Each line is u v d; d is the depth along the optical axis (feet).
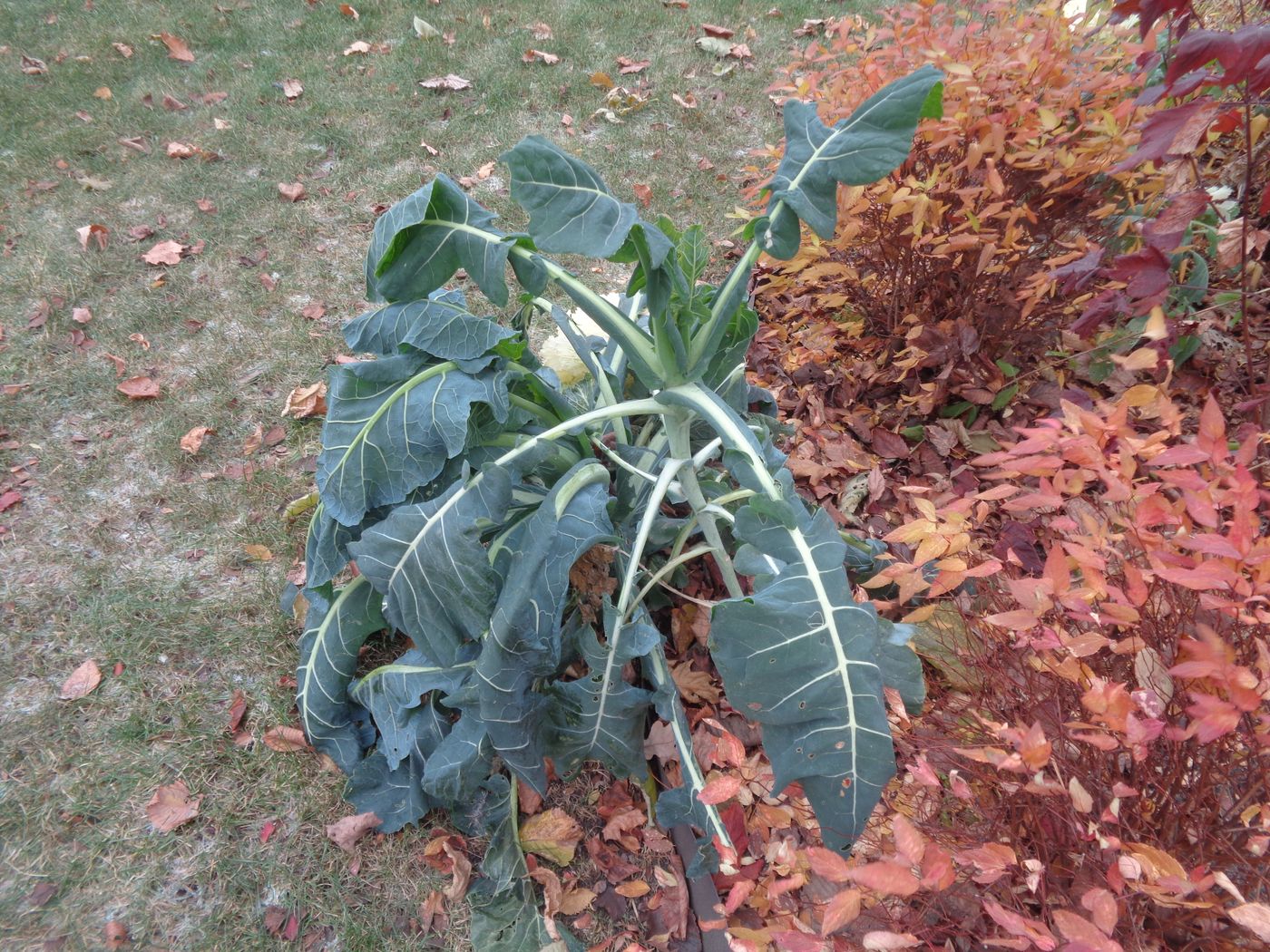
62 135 14.88
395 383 6.87
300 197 13.75
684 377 6.07
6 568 8.78
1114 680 4.99
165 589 8.64
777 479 5.59
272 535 9.18
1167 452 4.08
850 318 10.50
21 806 7.04
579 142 15.02
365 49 17.22
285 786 7.20
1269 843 4.17
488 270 6.21
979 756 4.24
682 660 7.94
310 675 7.16
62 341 11.23
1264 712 4.15
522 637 5.79
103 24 17.99
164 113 15.53
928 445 9.75
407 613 6.11
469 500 5.96
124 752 7.39
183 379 10.83
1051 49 8.22
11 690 7.81
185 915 6.47
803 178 5.49
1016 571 6.37
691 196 13.87
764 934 4.57
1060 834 4.86
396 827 6.75
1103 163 7.84
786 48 17.54
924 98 5.01
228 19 18.31
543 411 7.38
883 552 7.80
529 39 17.70
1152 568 4.46
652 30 18.06
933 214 7.96
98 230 12.69
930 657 6.67
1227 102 4.53
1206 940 4.33
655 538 7.36
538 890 6.61
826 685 4.72
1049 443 4.48
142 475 9.73
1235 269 9.30
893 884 3.60
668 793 6.30
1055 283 8.40
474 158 14.64
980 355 9.46
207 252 12.71
